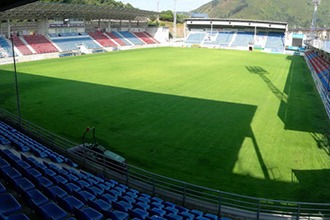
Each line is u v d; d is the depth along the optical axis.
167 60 55.56
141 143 18.45
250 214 11.18
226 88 33.38
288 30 94.94
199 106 26.12
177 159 16.50
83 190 10.49
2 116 22.38
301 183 14.20
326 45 33.19
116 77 38.38
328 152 17.52
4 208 8.05
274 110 25.52
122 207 9.09
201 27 96.62
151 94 29.86
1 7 20.17
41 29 63.91
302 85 35.91
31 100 27.31
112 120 22.36
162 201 11.39
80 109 24.86
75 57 58.88
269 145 18.39
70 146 17.09
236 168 15.59
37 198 8.74
